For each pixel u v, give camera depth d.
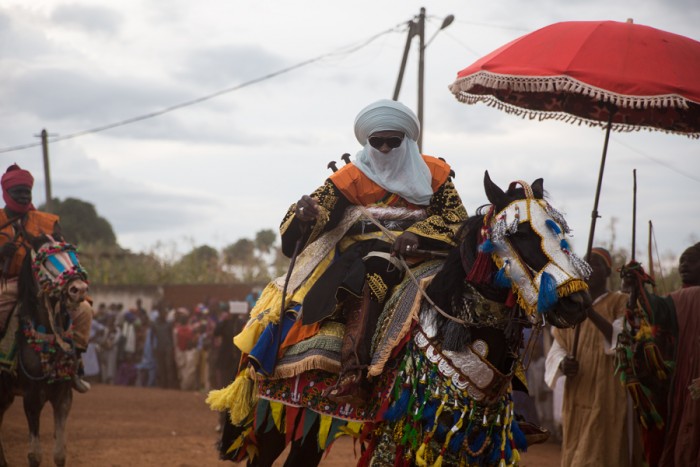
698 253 7.23
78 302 8.59
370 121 5.57
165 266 35.16
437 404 4.86
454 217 5.51
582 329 7.57
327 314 5.38
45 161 30.83
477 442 4.85
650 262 7.38
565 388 7.57
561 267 4.52
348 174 5.62
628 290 7.01
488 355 4.86
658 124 7.02
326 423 5.50
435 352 4.89
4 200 9.01
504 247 4.66
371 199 5.62
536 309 4.55
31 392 8.74
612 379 7.34
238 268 34.75
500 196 4.76
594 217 6.76
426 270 5.22
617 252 13.46
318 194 5.62
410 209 5.57
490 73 5.80
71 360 8.84
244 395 5.88
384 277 5.30
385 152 5.57
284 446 6.01
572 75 5.58
